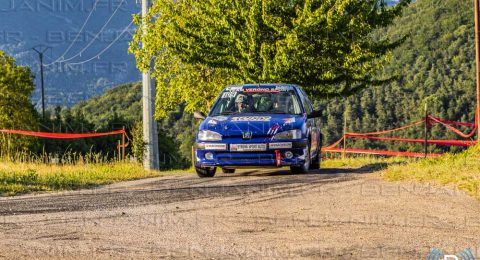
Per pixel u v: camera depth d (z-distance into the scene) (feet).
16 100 394.52
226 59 108.78
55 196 52.54
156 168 115.65
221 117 66.23
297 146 63.00
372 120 540.93
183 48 111.14
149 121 115.65
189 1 118.11
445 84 596.70
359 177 58.95
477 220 37.37
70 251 30.83
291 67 106.63
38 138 319.88
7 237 34.35
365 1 110.22
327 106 435.94
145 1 131.13
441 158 67.21
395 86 606.14
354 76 113.80
